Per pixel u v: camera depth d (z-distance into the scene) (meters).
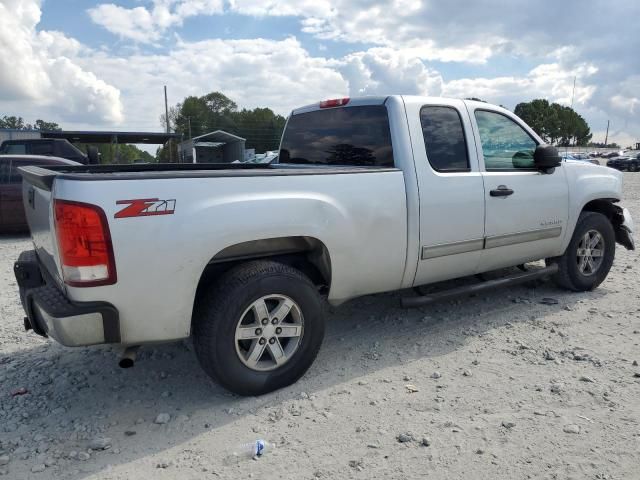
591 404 3.22
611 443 2.81
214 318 3.16
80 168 4.37
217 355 3.18
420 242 4.03
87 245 2.76
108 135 26.08
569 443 2.82
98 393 3.52
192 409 3.29
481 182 4.36
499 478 2.56
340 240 3.58
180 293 3.03
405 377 3.64
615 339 4.24
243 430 3.03
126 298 2.90
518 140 4.84
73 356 4.11
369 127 4.20
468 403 3.26
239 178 3.18
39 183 3.10
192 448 2.87
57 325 2.82
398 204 3.87
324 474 2.61
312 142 4.75
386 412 3.18
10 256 8.24
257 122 88.06
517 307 5.05
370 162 4.18
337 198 3.56
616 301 5.23
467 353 4.03
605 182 5.52
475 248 4.40
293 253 3.76
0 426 3.11
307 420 3.11
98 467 2.72
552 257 5.34
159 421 3.12
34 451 2.86
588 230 5.37
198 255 3.03
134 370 3.85
